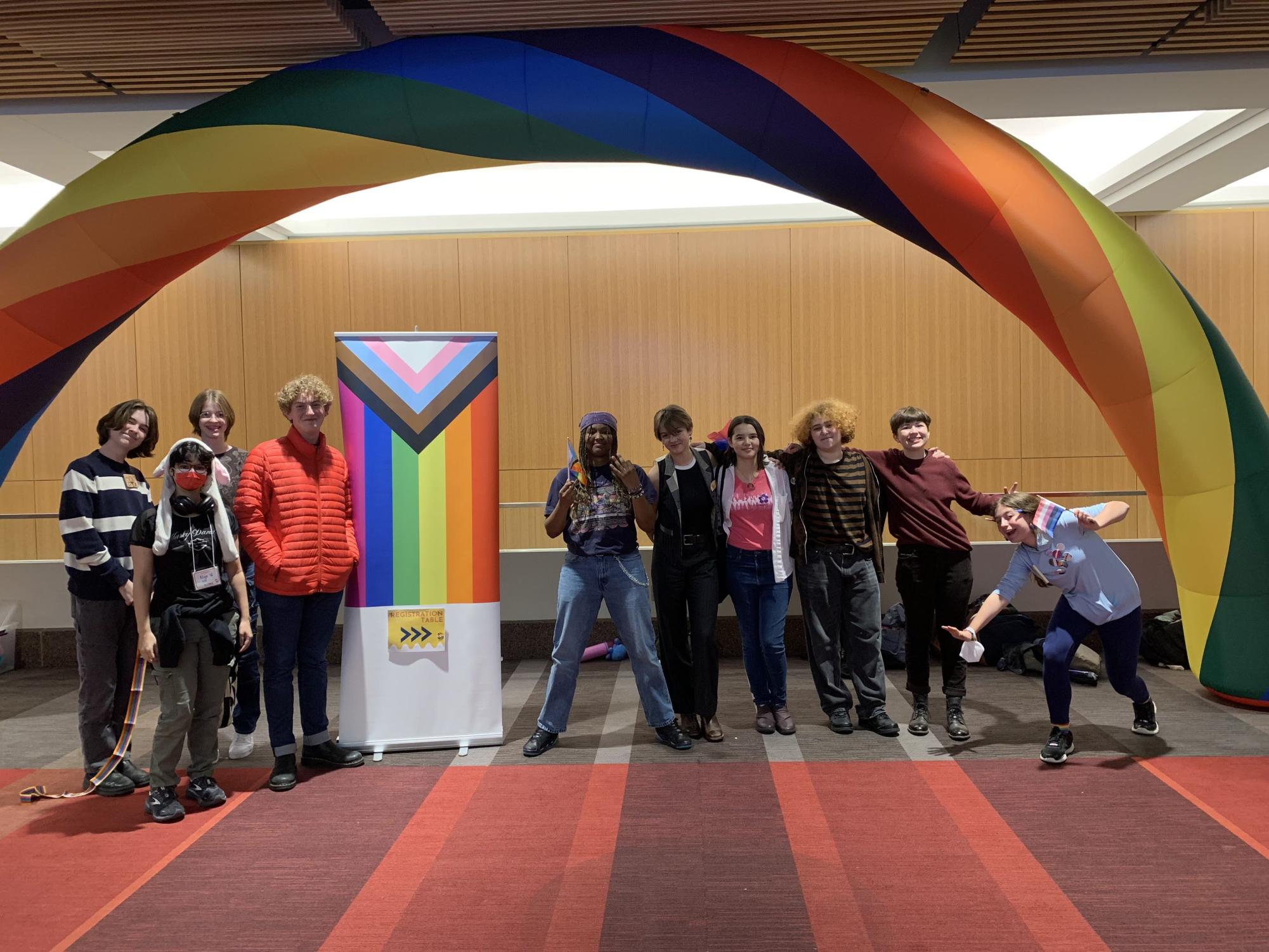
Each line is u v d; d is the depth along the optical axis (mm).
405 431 4336
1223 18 3961
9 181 7094
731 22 4109
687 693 4484
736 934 2643
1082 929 2635
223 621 3633
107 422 3973
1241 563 4215
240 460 4461
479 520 4391
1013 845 3180
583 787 3840
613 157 4270
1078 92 4715
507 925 2721
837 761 4078
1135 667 4180
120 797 3867
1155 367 4078
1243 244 7031
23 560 6492
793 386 7270
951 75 4562
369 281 7340
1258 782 3709
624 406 7332
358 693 4305
